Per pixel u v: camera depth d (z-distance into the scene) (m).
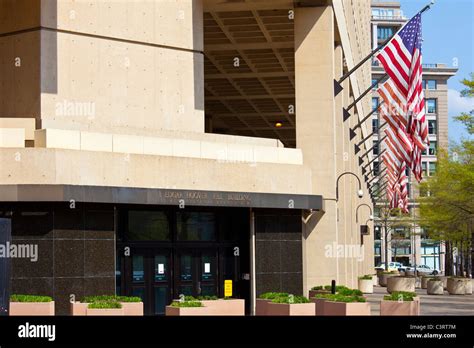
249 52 43.41
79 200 24.75
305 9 34.09
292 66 46.44
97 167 25.64
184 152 28.17
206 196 27.84
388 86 32.72
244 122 62.34
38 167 24.58
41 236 24.56
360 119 62.62
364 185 73.75
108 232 25.62
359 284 53.19
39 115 26.61
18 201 24.33
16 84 27.28
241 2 34.25
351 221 50.56
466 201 52.47
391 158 52.97
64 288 24.66
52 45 27.03
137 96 28.61
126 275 27.25
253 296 29.08
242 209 29.62
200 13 30.16
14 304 21.62
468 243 69.25
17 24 27.34
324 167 33.53
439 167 62.06
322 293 28.03
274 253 29.69
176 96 29.42
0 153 24.56
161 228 28.14
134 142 27.05
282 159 30.77
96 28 27.92
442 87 143.12
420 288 61.53
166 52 29.33
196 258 28.80
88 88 27.64
